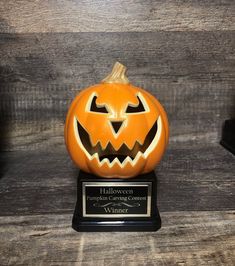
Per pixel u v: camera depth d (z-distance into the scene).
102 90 0.59
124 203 0.60
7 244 0.56
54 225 0.62
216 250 0.54
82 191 0.59
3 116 0.99
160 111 0.63
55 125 1.01
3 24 0.94
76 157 0.61
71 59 0.97
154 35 0.97
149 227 0.59
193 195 0.73
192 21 0.96
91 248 0.55
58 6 0.93
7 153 0.99
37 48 0.96
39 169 0.87
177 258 0.52
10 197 0.72
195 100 1.02
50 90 0.99
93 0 0.93
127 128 0.57
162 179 0.81
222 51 0.99
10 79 0.97
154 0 0.94
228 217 0.64
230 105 1.03
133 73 0.99
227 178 0.81
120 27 0.96
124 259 0.52
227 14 0.97
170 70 0.99
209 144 1.05
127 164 0.58
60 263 0.51
